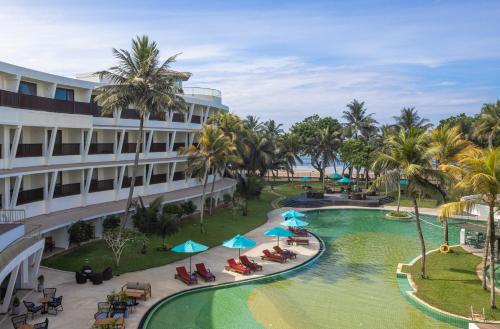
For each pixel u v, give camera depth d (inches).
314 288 1033.5
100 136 1617.9
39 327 698.8
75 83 1381.6
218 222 1740.9
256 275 1102.4
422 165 1058.7
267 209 2170.3
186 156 1993.1
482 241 1459.2
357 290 1022.4
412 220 2003.0
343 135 3267.7
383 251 1409.9
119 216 1408.7
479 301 928.3
